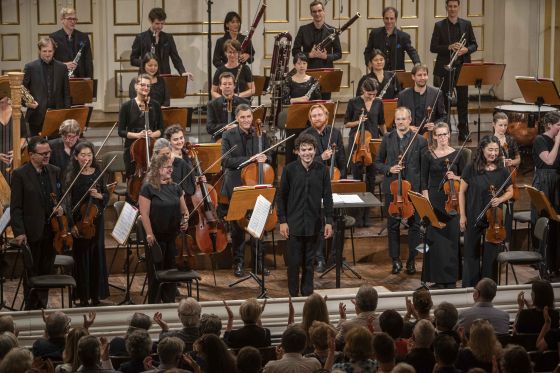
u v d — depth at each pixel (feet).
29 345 43.11
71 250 50.21
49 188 45.73
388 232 53.88
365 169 59.16
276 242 55.62
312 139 47.67
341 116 73.67
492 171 48.78
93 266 47.91
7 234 52.31
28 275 45.01
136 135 54.65
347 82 78.89
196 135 71.05
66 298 49.75
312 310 37.14
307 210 48.06
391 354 31.04
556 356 36.24
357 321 37.60
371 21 78.64
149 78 55.26
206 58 75.92
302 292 48.83
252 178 51.78
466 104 69.21
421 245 51.03
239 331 36.96
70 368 33.22
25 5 73.67
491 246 48.93
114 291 51.03
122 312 44.14
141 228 46.65
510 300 47.62
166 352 31.73
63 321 36.11
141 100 55.06
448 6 69.51
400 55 69.41
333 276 53.52
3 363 30.53
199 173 50.39
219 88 63.46
